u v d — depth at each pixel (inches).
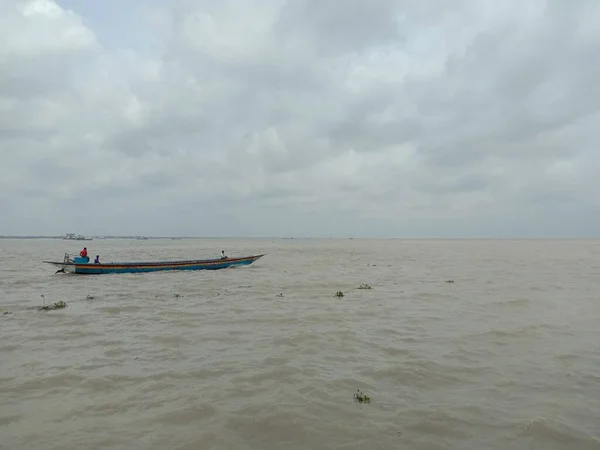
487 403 345.4
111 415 323.3
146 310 732.7
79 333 571.8
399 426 305.4
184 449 273.4
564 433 292.2
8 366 434.6
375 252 3149.6
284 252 3193.9
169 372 417.1
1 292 952.9
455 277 1254.3
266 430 298.7
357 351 488.1
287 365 435.8
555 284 1062.4
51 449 272.7
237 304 789.2
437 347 503.8
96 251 3280.0
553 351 485.7
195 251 3395.7
